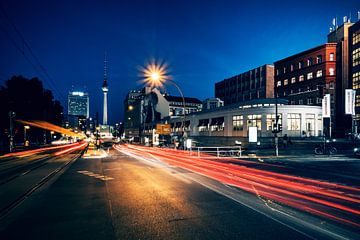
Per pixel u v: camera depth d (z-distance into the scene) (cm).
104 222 615
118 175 1351
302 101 5684
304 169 1602
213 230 561
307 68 5672
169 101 10038
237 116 4531
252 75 7244
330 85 5184
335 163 1956
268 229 564
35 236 532
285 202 791
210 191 949
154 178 1249
